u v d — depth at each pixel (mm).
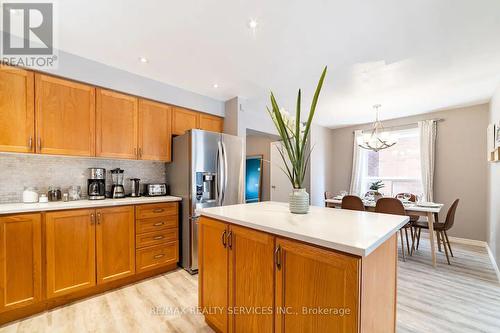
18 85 1987
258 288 1311
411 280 2525
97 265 2186
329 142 5734
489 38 1982
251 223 1331
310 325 1062
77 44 2111
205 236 1728
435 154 4270
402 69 2578
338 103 3785
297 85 3051
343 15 1702
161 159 2969
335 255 974
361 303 927
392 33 1919
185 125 3236
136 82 2725
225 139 3121
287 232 1141
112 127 2555
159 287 2350
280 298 1190
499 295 2203
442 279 2551
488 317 1854
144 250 2516
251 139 6508
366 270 976
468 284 2430
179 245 2881
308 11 1658
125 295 2184
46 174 2354
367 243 936
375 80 2877
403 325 1755
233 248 1478
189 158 2771
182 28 1873
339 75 2744
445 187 4156
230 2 1575
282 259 1182
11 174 2170
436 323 1779
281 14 1692
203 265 1741
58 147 2195
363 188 5258
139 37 2000
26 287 1819
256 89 3215
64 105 2238
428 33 1916
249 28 1867
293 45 2113
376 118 4695
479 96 3447
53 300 1966
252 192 6488
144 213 2523
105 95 2512
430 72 2650
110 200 2426
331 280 991
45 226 1916
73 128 2289
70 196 2424
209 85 3072
